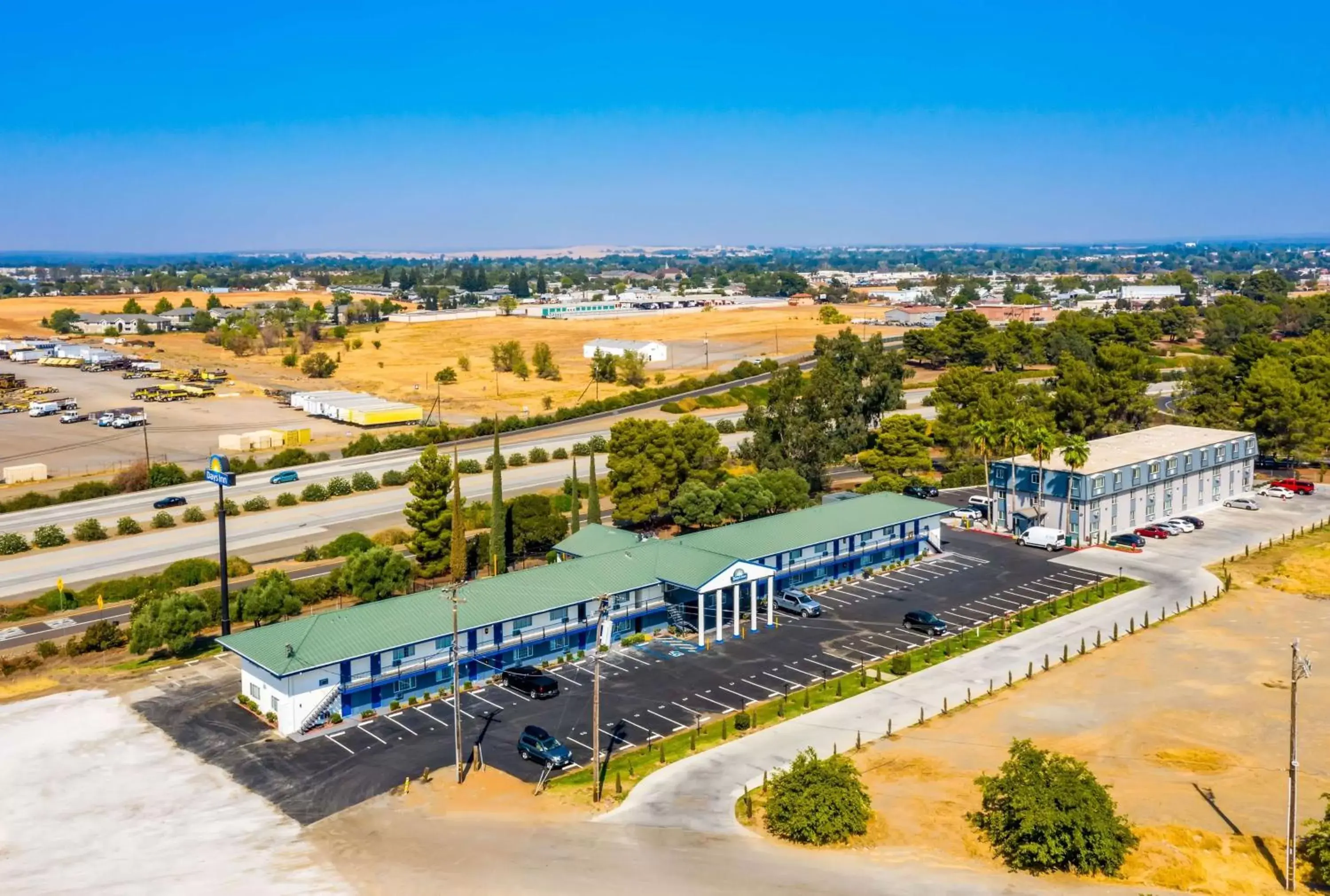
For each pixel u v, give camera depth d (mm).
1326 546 118938
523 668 83750
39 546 123375
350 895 53844
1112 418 169250
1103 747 71438
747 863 56938
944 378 175750
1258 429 159000
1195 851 57844
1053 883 55125
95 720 76625
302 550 121750
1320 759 69250
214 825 61406
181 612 87938
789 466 136125
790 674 84875
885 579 110375
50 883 55188
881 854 57938
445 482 106812
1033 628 94812
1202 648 89375
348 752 71062
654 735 73875
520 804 63812
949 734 73562
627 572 93500
